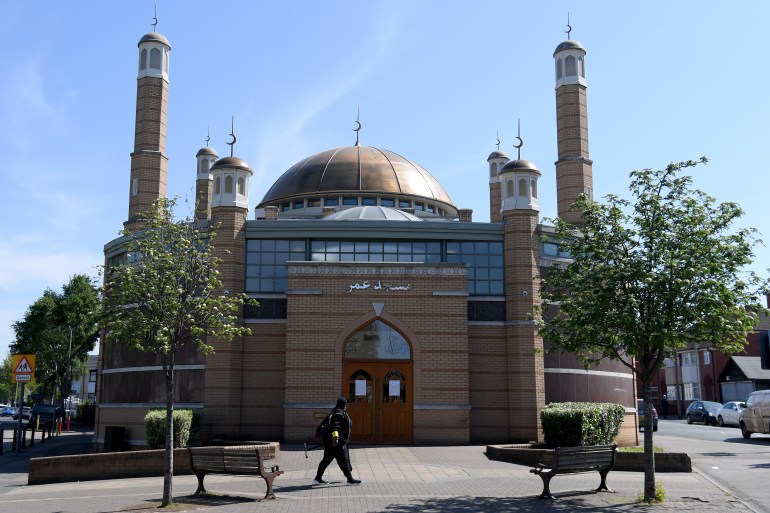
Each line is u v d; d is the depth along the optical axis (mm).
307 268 24297
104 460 18516
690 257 13516
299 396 23641
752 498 13914
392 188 33969
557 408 21406
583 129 32844
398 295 24281
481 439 25094
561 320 15109
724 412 44781
